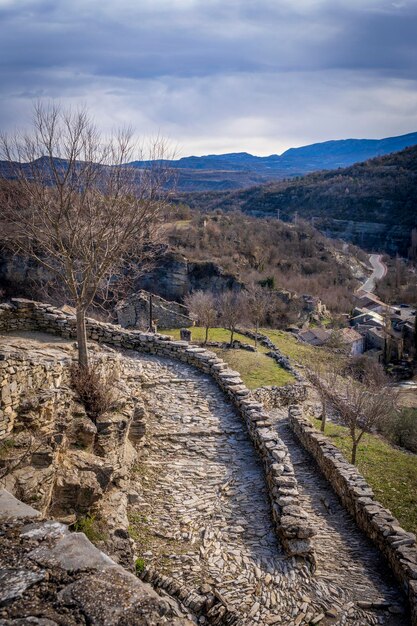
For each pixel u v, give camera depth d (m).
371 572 9.07
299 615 7.33
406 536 9.39
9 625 3.11
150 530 8.79
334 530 10.84
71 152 11.45
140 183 12.42
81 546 3.88
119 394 11.44
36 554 3.78
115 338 18.64
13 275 31.47
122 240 12.18
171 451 11.85
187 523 9.12
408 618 7.73
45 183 11.58
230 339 32.72
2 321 16.61
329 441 14.81
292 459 15.02
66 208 11.44
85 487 8.01
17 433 8.37
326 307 77.75
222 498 10.05
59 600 3.35
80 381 10.77
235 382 15.16
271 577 7.93
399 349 61.25
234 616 7.05
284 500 9.16
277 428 18.00
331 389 20.59
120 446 10.07
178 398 14.70
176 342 18.31
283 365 26.70
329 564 9.19
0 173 11.47
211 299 49.53
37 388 9.38
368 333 65.62
